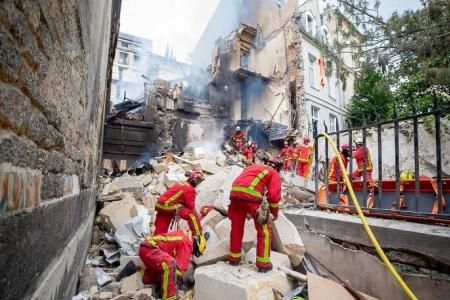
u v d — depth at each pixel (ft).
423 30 20.21
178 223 15.88
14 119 2.96
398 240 8.18
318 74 62.39
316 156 12.60
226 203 15.38
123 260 13.28
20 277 3.38
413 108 8.82
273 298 8.48
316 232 10.91
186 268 10.83
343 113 67.56
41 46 3.58
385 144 32.48
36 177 3.88
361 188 14.40
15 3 2.65
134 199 21.62
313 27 64.69
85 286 10.71
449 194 11.85
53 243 5.23
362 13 25.12
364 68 25.25
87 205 12.49
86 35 6.71
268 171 9.84
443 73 17.95
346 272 9.27
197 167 31.37
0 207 2.61
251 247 11.62
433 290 7.13
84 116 8.37
